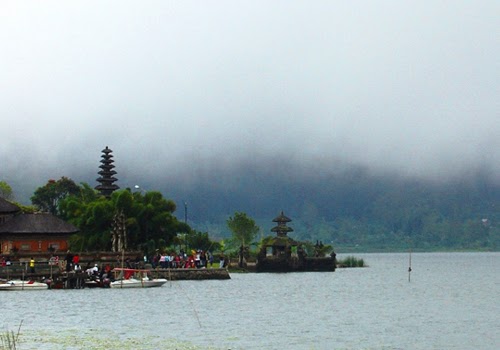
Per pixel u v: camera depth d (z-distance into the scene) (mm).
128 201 192250
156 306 120188
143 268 166000
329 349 79188
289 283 189125
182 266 186500
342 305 129750
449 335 90312
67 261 152375
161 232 196250
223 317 107500
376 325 99688
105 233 188500
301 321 103625
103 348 75375
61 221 173000
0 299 128250
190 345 79250
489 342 85250
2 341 79562
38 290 144625
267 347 79750
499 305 131500
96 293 140375
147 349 75625
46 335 84938
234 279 198625
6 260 156750
